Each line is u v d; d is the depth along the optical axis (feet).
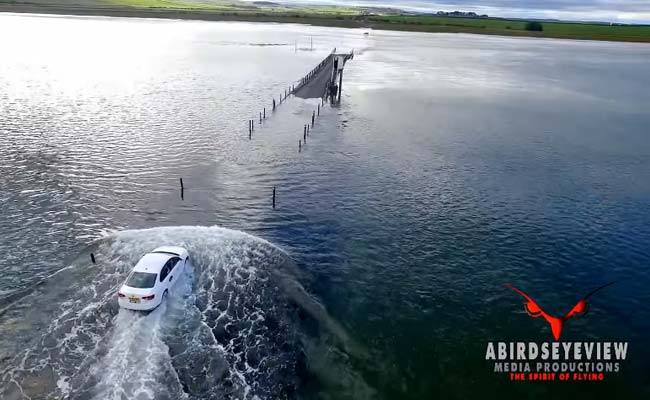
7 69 382.83
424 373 83.46
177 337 85.51
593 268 123.85
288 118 271.49
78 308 92.73
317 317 96.48
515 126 281.33
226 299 98.63
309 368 81.82
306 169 189.16
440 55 654.12
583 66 606.55
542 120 300.81
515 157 220.02
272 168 188.55
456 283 113.39
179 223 136.67
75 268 108.06
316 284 108.99
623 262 127.54
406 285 111.14
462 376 83.56
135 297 88.28
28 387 72.84
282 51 594.65
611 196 175.52
